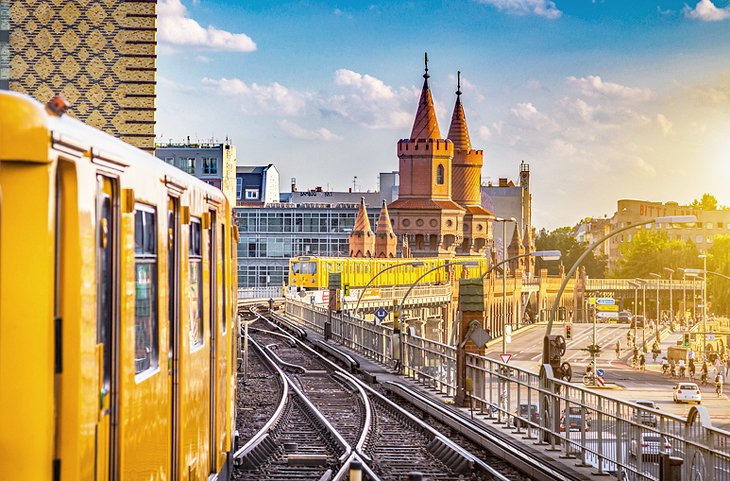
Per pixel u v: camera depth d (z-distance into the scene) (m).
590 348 94.19
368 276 123.69
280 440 24.23
